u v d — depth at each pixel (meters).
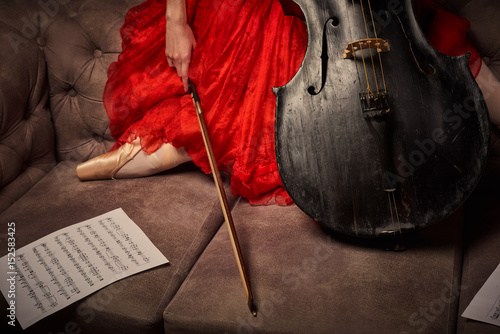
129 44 1.69
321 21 1.35
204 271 1.39
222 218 1.60
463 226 1.48
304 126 1.33
